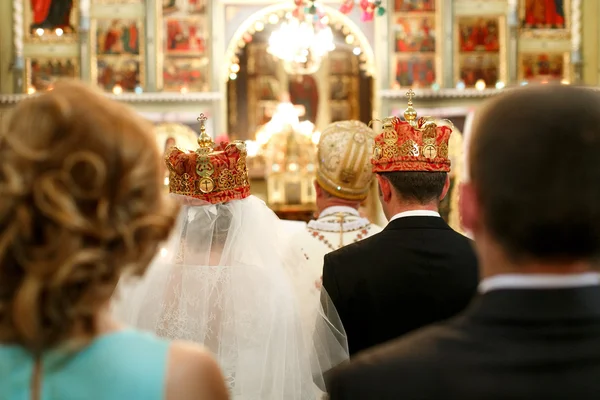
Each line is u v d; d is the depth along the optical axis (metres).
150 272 2.92
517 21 19.41
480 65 19.48
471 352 1.33
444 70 19.34
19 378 1.45
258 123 22.88
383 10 12.29
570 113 1.31
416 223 2.97
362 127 3.95
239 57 22.86
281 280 3.04
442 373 1.33
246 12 19.34
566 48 19.48
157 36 19.27
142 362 1.46
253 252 3.08
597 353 1.29
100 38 19.23
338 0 19.16
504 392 1.28
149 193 1.52
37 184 1.40
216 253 3.06
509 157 1.31
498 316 1.34
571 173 1.29
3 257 1.41
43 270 1.38
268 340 2.92
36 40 19.20
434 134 2.99
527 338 1.32
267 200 21.47
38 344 1.44
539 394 1.27
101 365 1.45
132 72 19.30
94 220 1.42
